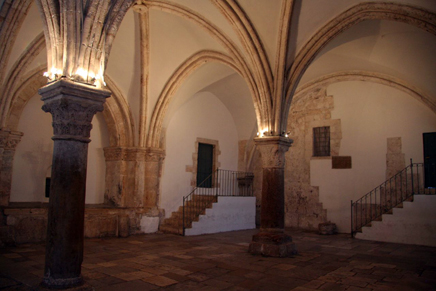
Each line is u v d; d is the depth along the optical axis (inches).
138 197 410.9
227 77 463.5
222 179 528.7
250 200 496.4
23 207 324.5
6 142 323.9
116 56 372.8
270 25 291.4
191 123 485.1
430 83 368.2
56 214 157.9
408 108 417.4
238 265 248.8
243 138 553.6
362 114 449.7
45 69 348.8
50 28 167.3
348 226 444.8
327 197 464.4
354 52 374.0
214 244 339.6
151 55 378.3
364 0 270.5
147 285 197.2
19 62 311.9
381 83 413.4
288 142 308.7
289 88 306.0
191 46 374.9
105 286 194.1
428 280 216.5
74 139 164.2
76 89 162.2
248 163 550.0
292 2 272.1
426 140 404.5
